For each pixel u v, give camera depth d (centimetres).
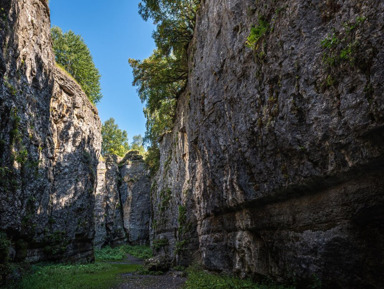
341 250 775
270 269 1144
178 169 3006
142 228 5878
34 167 2062
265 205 1178
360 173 705
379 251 700
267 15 1023
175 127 3328
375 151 636
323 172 799
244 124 1196
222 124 1464
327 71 739
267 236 1178
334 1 725
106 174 6009
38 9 2292
